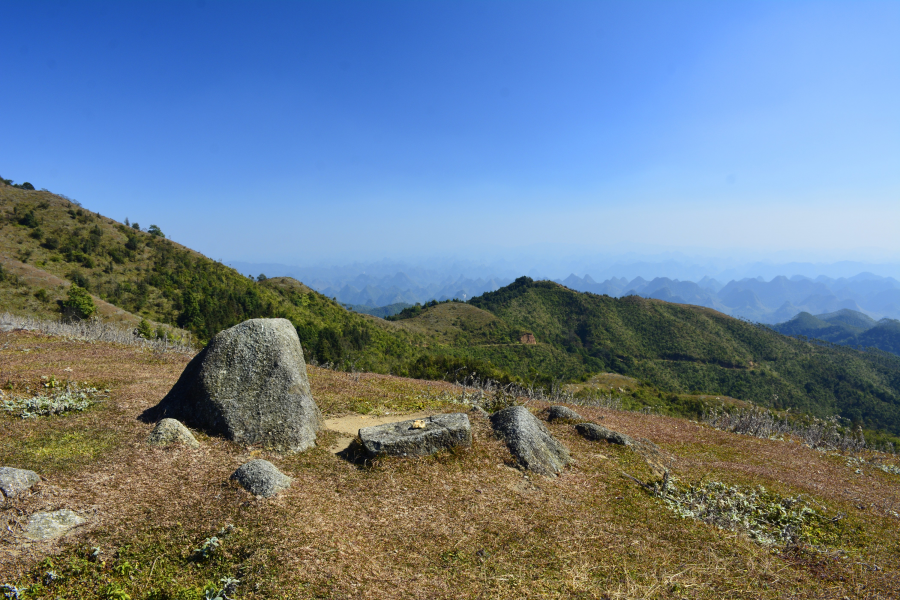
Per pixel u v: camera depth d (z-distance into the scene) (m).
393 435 9.12
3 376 11.36
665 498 8.95
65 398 9.92
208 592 4.73
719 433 16.89
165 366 15.86
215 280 92.12
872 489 11.84
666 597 5.59
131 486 6.60
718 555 6.89
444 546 6.34
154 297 76.25
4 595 4.35
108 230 92.50
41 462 6.96
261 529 5.88
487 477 8.62
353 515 6.82
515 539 6.71
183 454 7.82
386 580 5.39
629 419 17.31
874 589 6.34
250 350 9.42
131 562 5.11
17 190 95.06
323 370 20.23
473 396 16.16
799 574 6.64
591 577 5.92
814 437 18.50
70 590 4.60
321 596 4.89
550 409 13.67
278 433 8.88
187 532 5.75
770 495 9.89
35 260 70.94
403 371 39.06
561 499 8.25
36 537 5.17
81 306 49.94
